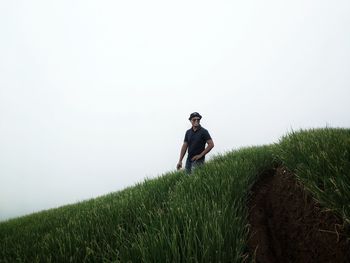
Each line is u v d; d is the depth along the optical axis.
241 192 3.00
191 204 2.64
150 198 3.64
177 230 2.15
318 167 2.50
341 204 1.94
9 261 2.72
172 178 4.82
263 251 2.22
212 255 1.88
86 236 2.81
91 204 5.23
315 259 1.90
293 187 2.83
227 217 2.29
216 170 3.94
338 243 1.81
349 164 2.22
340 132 3.59
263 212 2.85
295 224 2.36
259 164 4.12
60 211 5.64
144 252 1.92
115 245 2.50
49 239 3.05
